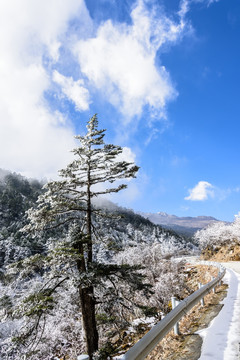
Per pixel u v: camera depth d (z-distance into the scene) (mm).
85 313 9367
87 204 11562
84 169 11719
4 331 13977
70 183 11141
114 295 10188
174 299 6242
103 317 11445
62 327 14000
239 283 13266
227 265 30312
